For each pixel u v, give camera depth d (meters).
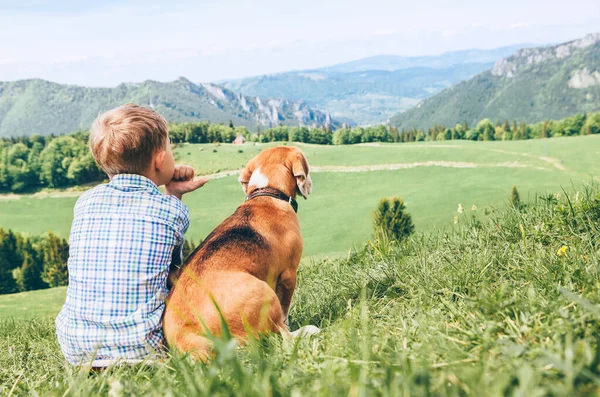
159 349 2.94
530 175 111.50
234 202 122.31
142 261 3.01
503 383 1.36
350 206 108.12
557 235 3.87
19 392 2.46
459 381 1.49
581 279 2.66
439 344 2.01
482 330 2.10
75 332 2.97
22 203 156.50
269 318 2.98
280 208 4.05
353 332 2.12
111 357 2.92
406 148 153.25
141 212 3.09
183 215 3.27
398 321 2.83
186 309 2.89
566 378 1.37
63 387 2.28
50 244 104.12
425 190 112.88
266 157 4.39
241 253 3.35
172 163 3.47
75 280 3.04
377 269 4.70
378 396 1.46
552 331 1.87
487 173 119.12
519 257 3.49
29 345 5.62
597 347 1.56
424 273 3.82
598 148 123.44
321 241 91.00
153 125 3.22
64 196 163.25
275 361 2.10
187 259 3.30
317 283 5.85
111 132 3.12
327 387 1.51
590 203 3.97
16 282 103.44
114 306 2.94
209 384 1.70
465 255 3.92
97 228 3.05
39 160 172.12
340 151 157.12
